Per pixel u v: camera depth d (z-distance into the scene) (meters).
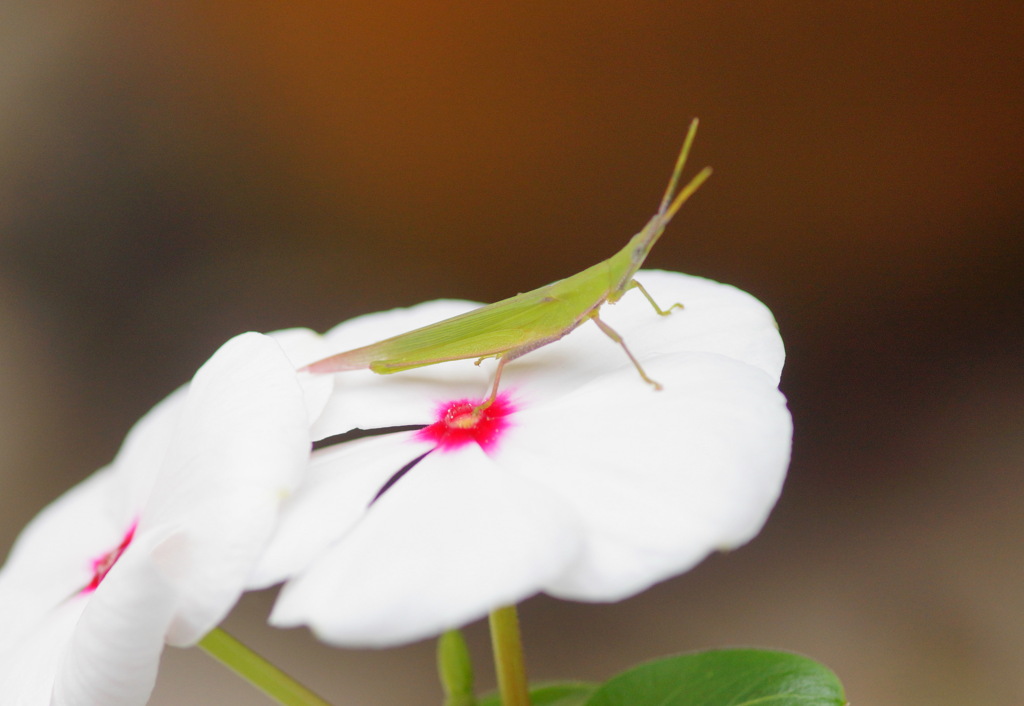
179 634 0.26
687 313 0.28
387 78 0.60
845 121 0.60
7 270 0.60
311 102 0.60
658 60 0.60
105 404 0.59
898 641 0.50
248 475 0.26
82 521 0.30
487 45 0.59
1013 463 0.56
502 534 0.25
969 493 0.55
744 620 0.53
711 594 0.55
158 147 0.60
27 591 0.29
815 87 0.60
